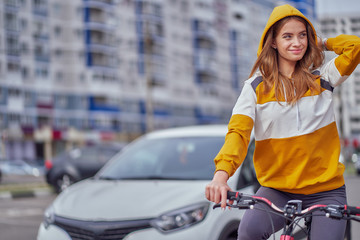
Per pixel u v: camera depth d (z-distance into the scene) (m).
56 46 56.44
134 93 61.81
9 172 42.44
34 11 54.56
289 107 2.49
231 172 2.34
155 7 63.59
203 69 69.38
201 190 4.48
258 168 2.63
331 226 2.35
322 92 2.55
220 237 4.25
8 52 52.22
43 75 55.03
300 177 2.52
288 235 2.31
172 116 65.44
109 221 4.33
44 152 55.56
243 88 2.58
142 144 5.71
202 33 69.38
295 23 2.55
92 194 4.80
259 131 2.57
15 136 52.16
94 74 58.06
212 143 5.32
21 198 15.57
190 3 69.12
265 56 2.58
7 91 52.00
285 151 2.53
